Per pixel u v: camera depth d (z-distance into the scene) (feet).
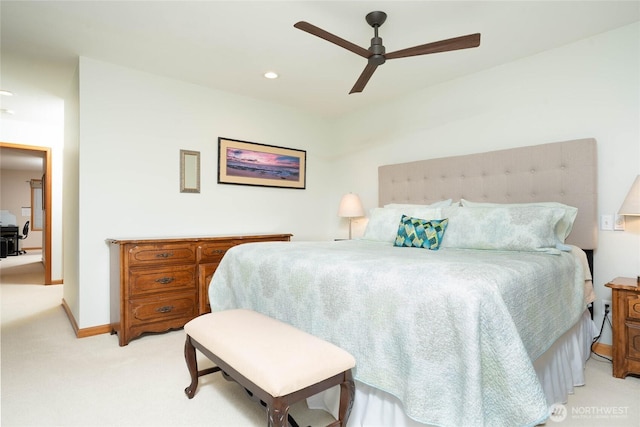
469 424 3.69
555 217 7.32
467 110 10.60
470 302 3.89
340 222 14.98
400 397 4.41
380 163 13.24
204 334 5.41
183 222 11.30
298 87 11.76
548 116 9.00
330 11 7.30
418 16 7.45
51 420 5.53
